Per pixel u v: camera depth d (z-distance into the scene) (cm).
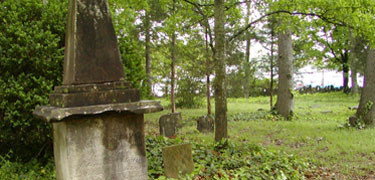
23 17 554
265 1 859
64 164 332
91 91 324
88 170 325
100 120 330
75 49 328
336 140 894
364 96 1108
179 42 1475
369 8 791
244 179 489
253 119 1430
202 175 502
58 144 354
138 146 351
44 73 551
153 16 1209
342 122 1273
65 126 315
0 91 512
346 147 803
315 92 3606
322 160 708
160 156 576
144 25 1303
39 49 536
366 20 759
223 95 697
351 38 2530
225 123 699
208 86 1518
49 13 570
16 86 518
